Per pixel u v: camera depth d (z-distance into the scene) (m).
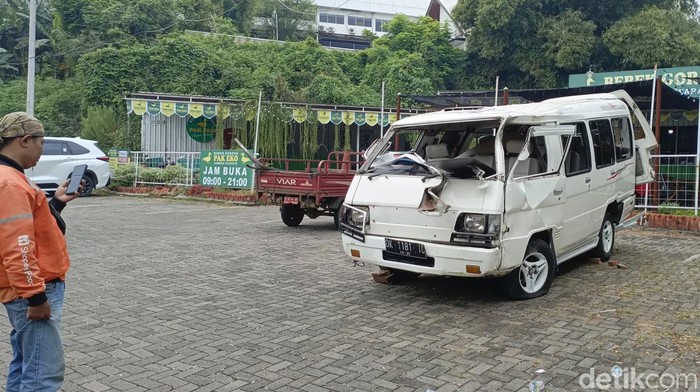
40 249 3.22
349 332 5.29
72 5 34.31
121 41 31.64
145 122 21.67
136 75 28.55
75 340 5.11
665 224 10.88
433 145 7.49
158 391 4.06
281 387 4.11
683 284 6.87
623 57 30.28
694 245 9.41
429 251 5.87
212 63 29.98
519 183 5.90
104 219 13.00
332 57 34.34
